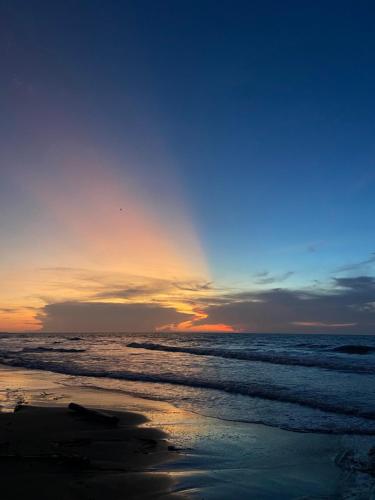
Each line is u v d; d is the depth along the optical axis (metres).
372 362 22.61
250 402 12.51
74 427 9.29
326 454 7.56
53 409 11.11
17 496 5.18
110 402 12.80
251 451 7.80
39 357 31.19
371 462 7.09
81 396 13.88
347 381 15.84
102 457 7.22
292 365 22.62
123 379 17.97
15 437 8.41
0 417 10.25
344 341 61.50
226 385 15.27
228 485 5.96
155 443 8.29
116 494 5.41
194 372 19.50
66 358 29.59
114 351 38.69
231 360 26.45
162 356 30.86
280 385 14.93
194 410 11.52
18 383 17.17
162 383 16.58
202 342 61.59
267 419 10.31
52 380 18.05
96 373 19.84
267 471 6.66
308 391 13.59
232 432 9.18
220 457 7.41
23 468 6.27
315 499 5.51
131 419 10.42
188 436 8.85
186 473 6.46
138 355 32.38
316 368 20.88
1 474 6.01
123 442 8.26
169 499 5.32
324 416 10.48
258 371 19.61
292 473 6.56
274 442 8.39
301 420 10.12
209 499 5.42
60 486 5.56
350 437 8.65
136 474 6.29
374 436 8.70
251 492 5.72
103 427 9.41
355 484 6.09
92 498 5.22
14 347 49.19
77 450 7.62
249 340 70.69
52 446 7.73
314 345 46.88
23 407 11.45
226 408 11.70
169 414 11.03
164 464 6.93
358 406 11.23
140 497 5.36
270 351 35.16
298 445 8.16
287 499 5.51
